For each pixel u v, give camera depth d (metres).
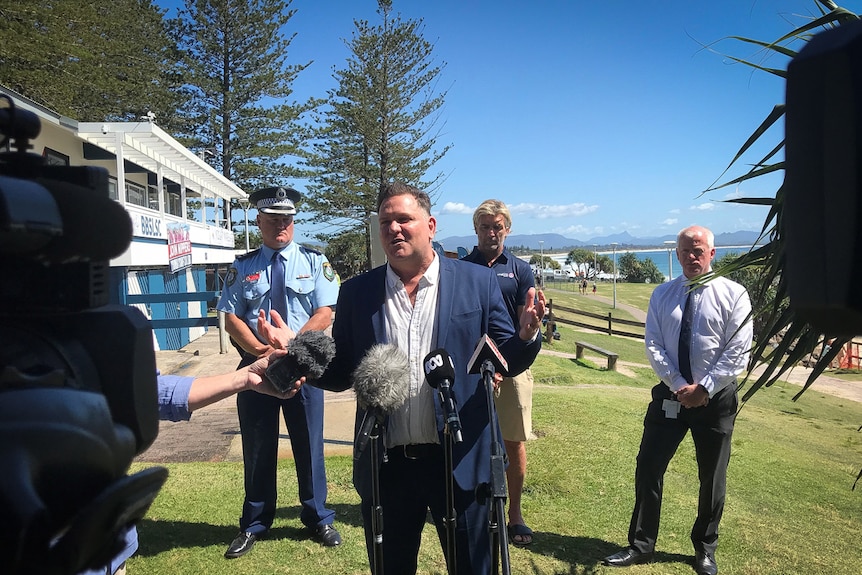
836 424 9.48
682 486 4.70
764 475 5.19
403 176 33.25
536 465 4.89
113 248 1.16
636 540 3.48
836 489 4.96
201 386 2.14
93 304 1.14
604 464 4.96
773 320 2.01
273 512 3.58
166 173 17.94
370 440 2.16
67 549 0.95
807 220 0.76
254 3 29.23
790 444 7.16
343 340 2.63
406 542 2.48
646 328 3.59
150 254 13.10
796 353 1.92
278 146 31.41
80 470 0.99
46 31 15.48
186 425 6.36
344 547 3.51
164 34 28.66
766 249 2.04
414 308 2.49
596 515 4.07
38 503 0.90
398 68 32.38
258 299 3.69
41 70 15.11
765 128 1.91
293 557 3.38
